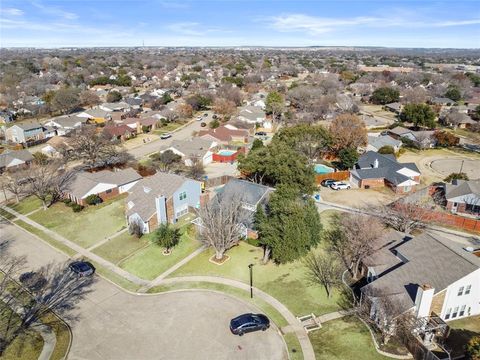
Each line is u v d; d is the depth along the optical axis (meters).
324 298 33.50
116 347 28.27
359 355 27.03
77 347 28.33
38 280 36.91
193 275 37.28
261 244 42.22
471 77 184.25
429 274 30.88
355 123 77.50
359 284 35.50
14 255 41.69
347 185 61.09
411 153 82.38
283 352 27.56
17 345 28.58
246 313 31.73
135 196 50.16
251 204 45.59
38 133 94.44
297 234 36.69
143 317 31.52
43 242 44.47
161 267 38.78
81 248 42.91
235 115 116.00
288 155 54.59
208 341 28.72
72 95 123.88
